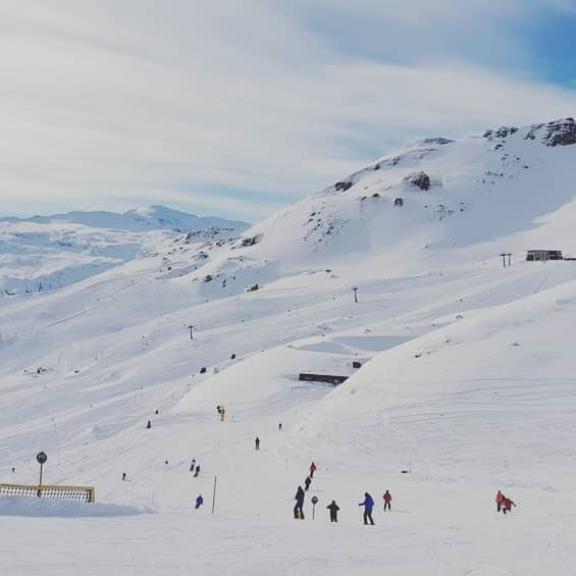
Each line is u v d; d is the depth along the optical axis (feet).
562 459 121.60
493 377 160.56
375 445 144.25
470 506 94.58
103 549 49.06
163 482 139.44
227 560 47.11
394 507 98.48
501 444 131.75
